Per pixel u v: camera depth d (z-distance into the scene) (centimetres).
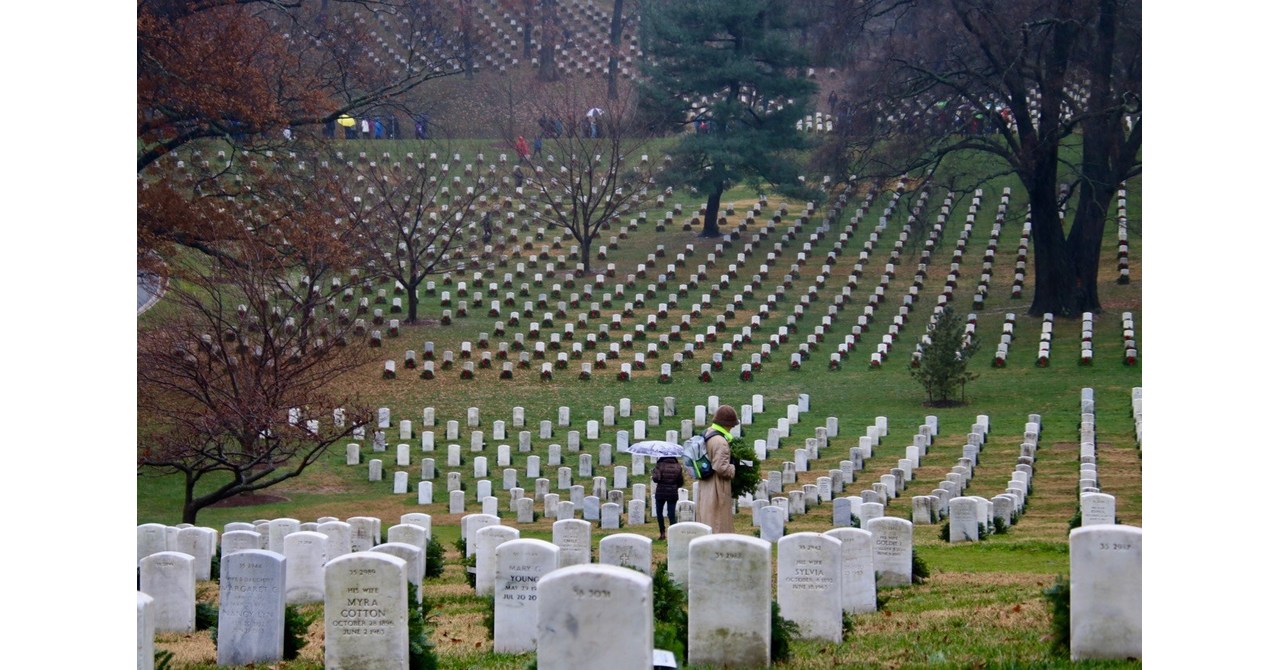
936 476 4569
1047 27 6675
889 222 8788
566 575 1500
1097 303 6925
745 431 5312
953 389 5681
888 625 2103
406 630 1778
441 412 5706
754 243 8481
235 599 1959
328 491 4744
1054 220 6869
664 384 6094
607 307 7294
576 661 1495
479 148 9950
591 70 12056
